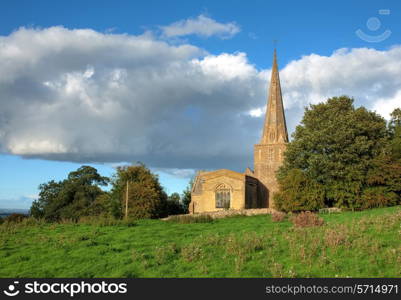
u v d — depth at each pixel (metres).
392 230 23.27
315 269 17.91
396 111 56.25
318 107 54.12
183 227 32.72
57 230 31.20
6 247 24.64
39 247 24.34
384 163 46.47
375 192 45.56
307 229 25.52
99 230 30.55
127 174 54.56
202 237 25.52
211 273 18.08
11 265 20.83
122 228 32.06
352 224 25.69
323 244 20.94
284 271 17.83
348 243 20.36
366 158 47.72
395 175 45.72
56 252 22.78
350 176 45.84
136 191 51.81
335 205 47.47
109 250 22.77
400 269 17.00
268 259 19.42
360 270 17.48
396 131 53.03
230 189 65.75
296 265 18.52
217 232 27.89
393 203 45.53
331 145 48.00
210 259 20.08
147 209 50.94
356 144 46.75
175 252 21.77
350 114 50.59
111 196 53.72
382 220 25.98
